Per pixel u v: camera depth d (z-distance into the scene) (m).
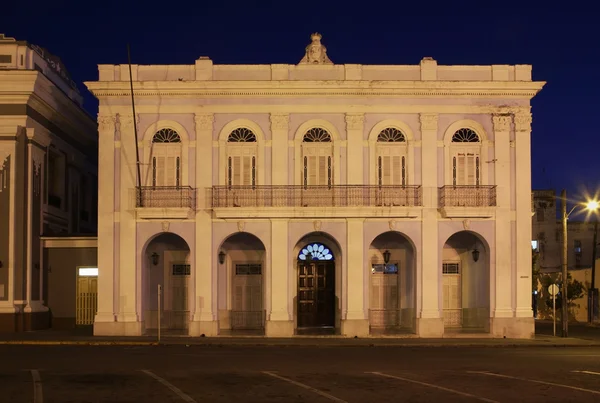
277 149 26.52
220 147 26.59
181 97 26.64
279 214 26.12
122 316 26.19
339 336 25.94
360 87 26.44
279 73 26.73
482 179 26.78
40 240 28.91
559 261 59.53
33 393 12.77
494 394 13.00
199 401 12.14
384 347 23.52
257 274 28.95
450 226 26.61
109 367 16.66
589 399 12.57
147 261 27.78
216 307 26.28
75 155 33.44
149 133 26.61
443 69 26.97
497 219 26.64
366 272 26.30
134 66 26.78
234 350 21.83
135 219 26.39
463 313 28.91
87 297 29.25
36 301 28.39
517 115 26.92
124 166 26.50
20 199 27.59
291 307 26.19
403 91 26.59
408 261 28.94
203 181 26.48
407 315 28.77
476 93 26.83
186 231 26.44
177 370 16.14
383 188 26.53
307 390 13.34
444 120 26.89
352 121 26.59
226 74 26.77
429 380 14.76
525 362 18.44
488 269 26.84
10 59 27.89
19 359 18.39
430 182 26.61
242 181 26.59
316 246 28.58
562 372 16.27
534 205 60.03
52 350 21.25
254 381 14.45
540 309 45.94
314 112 26.69
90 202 35.66
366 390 13.37
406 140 26.78
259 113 26.69
